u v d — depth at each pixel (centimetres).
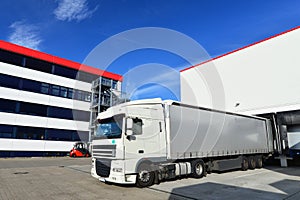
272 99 1656
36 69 2858
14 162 1934
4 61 2628
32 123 2722
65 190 740
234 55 1966
